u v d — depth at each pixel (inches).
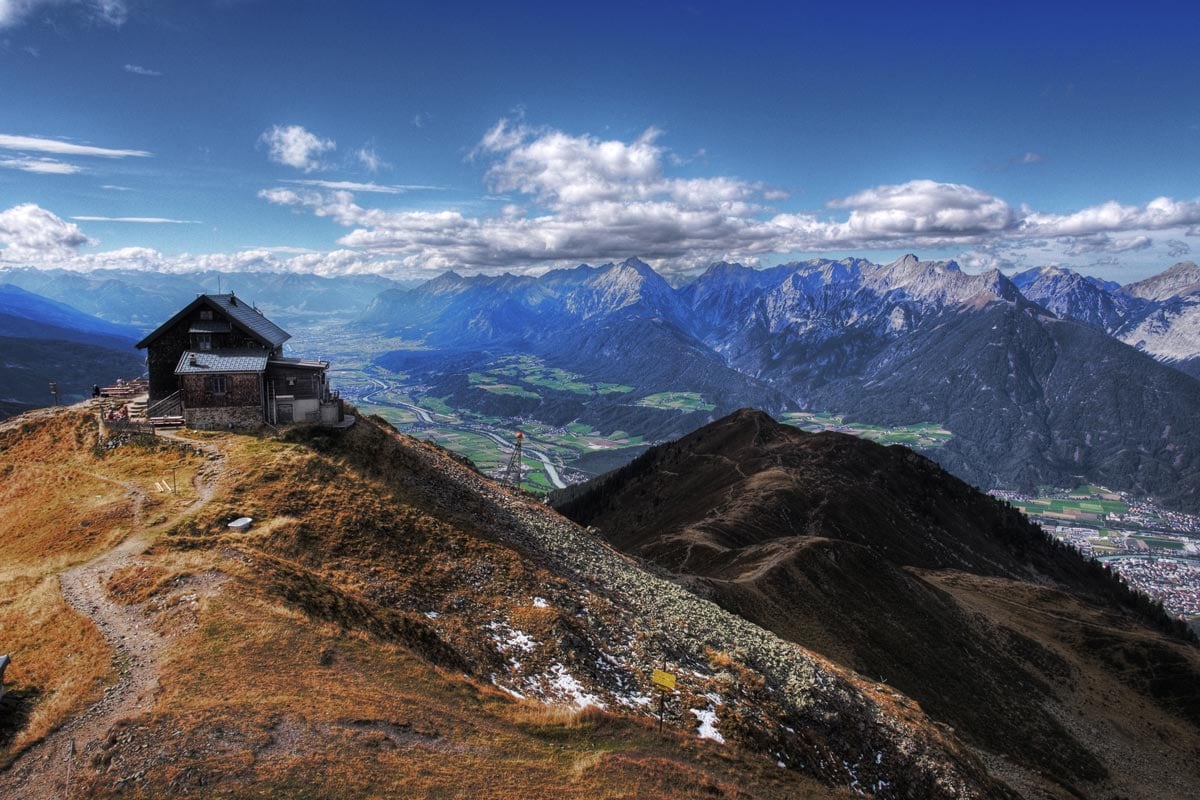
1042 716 4498.0
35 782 951.0
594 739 1392.7
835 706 2193.7
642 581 2775.6
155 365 2997.0
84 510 2041.1
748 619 3850.9
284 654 1302.9
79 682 1176.8
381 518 2111.2
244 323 3011.8
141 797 913.5
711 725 1700.3
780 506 7755.9
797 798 1473.9
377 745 1112.8
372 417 3651.6
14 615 1456.7
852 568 4982.8
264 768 994.7
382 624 1561.3
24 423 2810.0
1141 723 4874.5
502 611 1883.6
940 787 2050.9
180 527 1856.5
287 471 2246.6
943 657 4576.8
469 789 1071.6
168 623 1376.7
